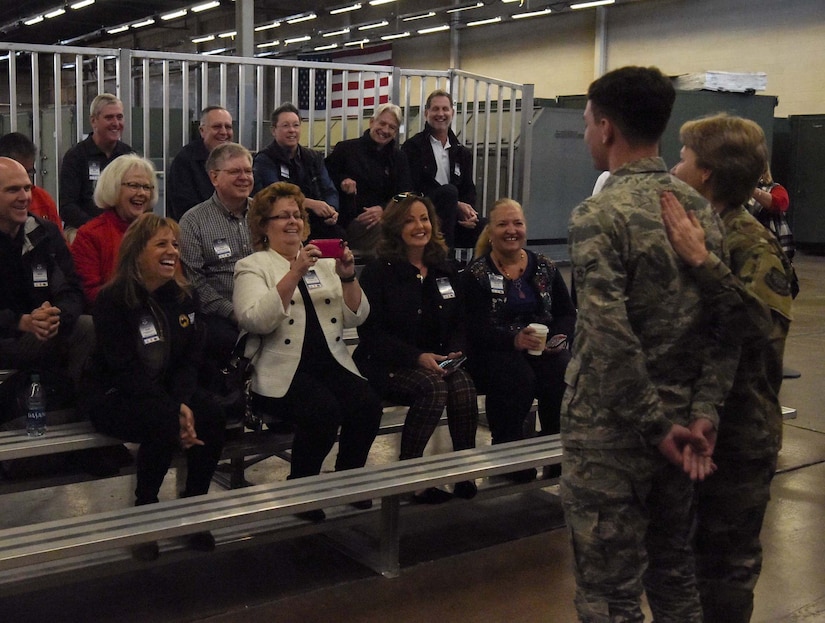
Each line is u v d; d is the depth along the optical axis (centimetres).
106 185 349
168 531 234
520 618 257
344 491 264
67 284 316
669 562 198
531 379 340
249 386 310
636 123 183
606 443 180
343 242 313
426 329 344
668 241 179
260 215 321
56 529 231
